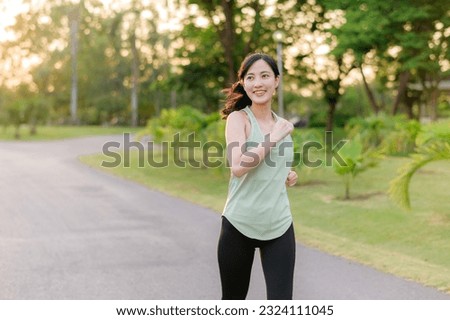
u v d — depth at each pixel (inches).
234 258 173.8
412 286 295.3
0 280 311.9
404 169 489.1
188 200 645.3
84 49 3841.0
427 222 484.4
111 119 4109.3
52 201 637.3
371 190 685.9
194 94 2239.2
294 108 3988.7
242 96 176.7
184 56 1829.5
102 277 318.3
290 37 1667.1
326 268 334.3
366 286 295.6
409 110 2110.0
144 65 3801.7
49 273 327.6
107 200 645.9
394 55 1460.4
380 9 1305.4
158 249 392.5
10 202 627.8
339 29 1330.0
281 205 172.1
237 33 1692.9
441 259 369.1
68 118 3988.7
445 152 475.2
